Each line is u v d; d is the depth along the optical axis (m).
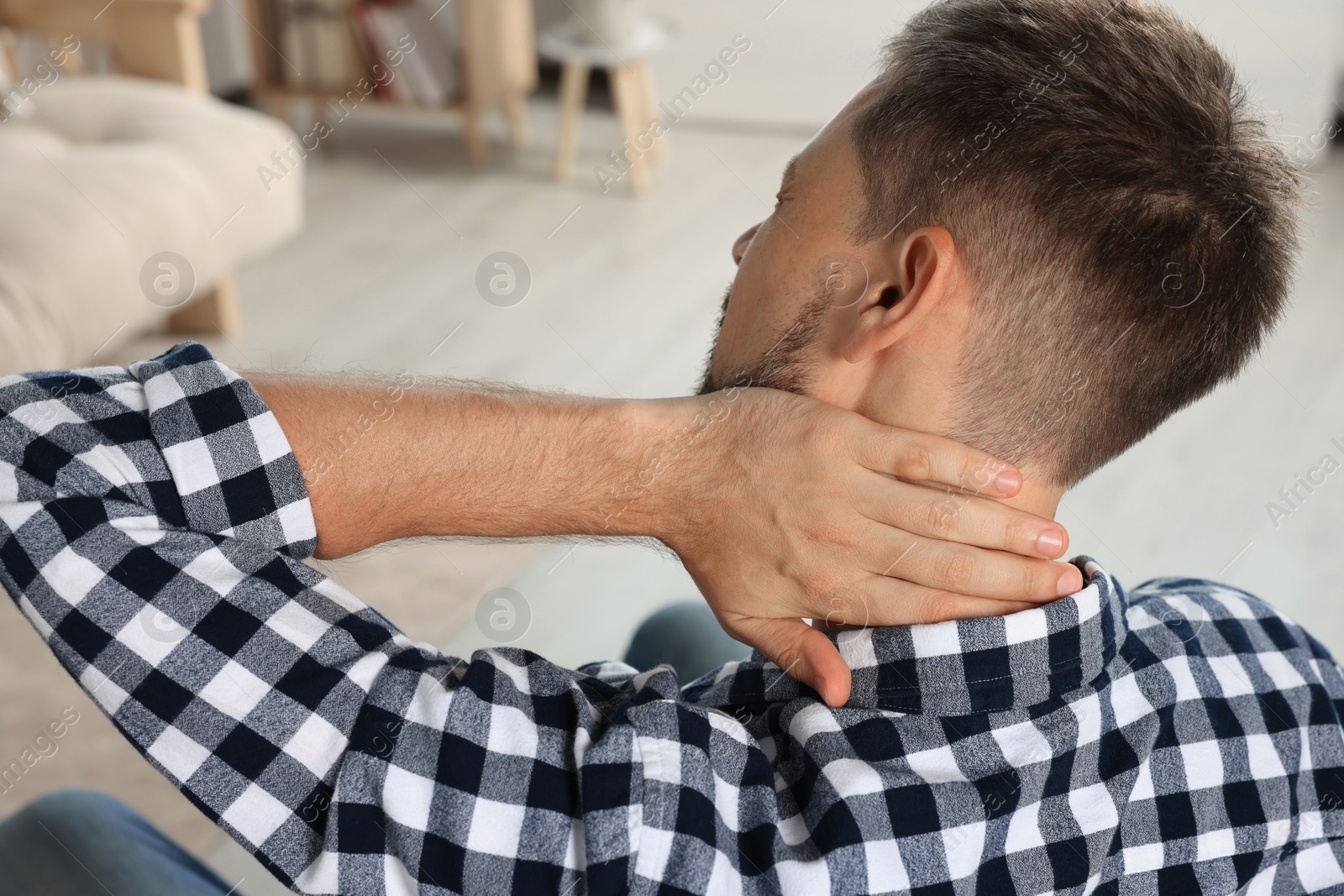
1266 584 1.76
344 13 3.28
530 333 2.46
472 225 2.99
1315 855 0.54
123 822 0.74
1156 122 0.46
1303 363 2.38
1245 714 0.53
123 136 2.19
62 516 0.46
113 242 1.87
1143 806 0.50
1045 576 0.48
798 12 3.40
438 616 1.66
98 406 0.48
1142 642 0.54
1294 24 2.86
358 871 0.45
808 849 0.46
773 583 0.52
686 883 0.43
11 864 0.69
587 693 0.50
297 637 0.47
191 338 2.38
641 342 2.43
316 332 2.43
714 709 0.54
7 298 1.67
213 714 0.46
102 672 0.46
